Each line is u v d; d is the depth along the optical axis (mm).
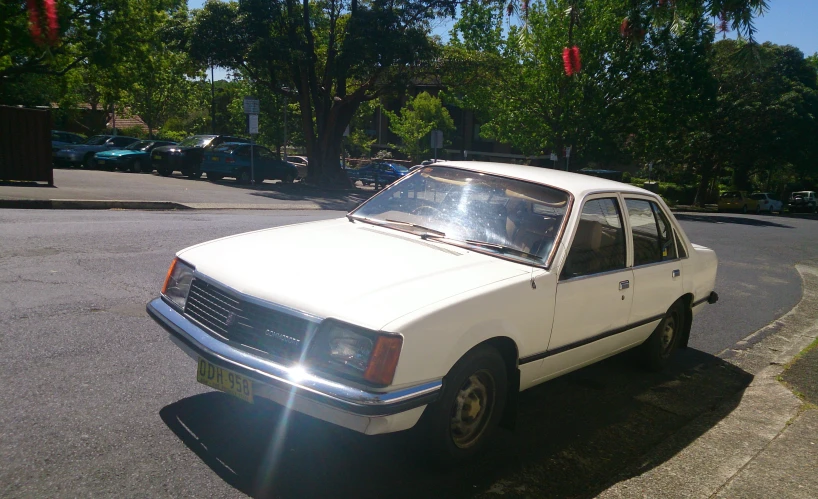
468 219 4152
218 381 3186
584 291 3986
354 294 3070
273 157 26266
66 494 2803
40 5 3736
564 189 4199
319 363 2885
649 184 42938
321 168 27969
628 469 3605
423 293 3143
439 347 3010
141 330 5008
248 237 4020
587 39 28062
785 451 3881
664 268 4984
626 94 30859
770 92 42250
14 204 11852
